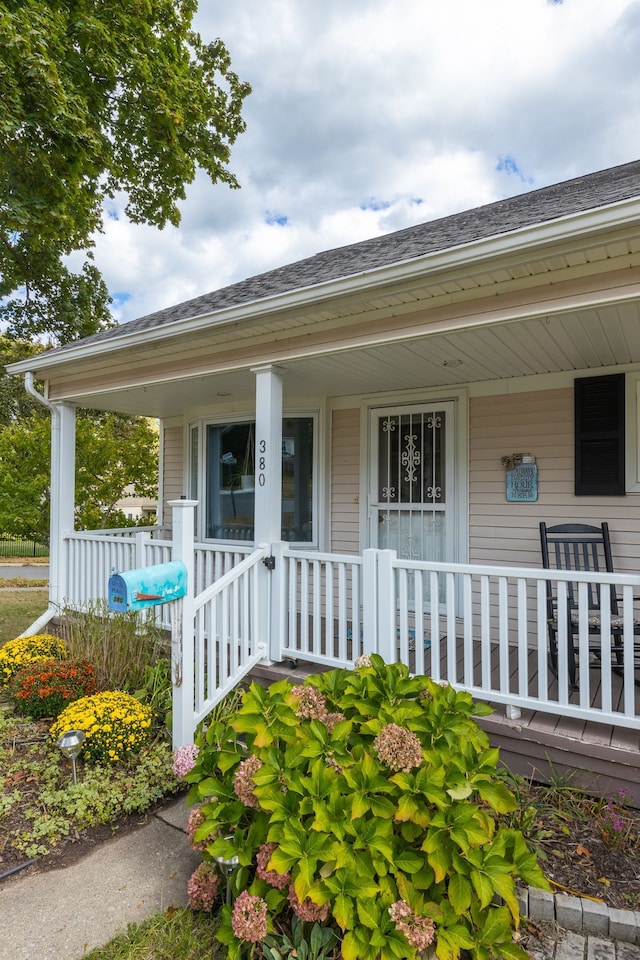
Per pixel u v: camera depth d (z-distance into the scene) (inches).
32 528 422.0
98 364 203.0
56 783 114.5
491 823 71.2
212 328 155.6
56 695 144.8
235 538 245.0
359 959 61.1
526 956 63.4
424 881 66.0
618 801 99.6
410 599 198.5
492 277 114.6
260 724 78.7
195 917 77.5
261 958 67.8
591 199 124.5
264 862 69.7
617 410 160.7
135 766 119.7
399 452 202.8
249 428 240.2
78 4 210.8
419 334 128.0
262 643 151.6
